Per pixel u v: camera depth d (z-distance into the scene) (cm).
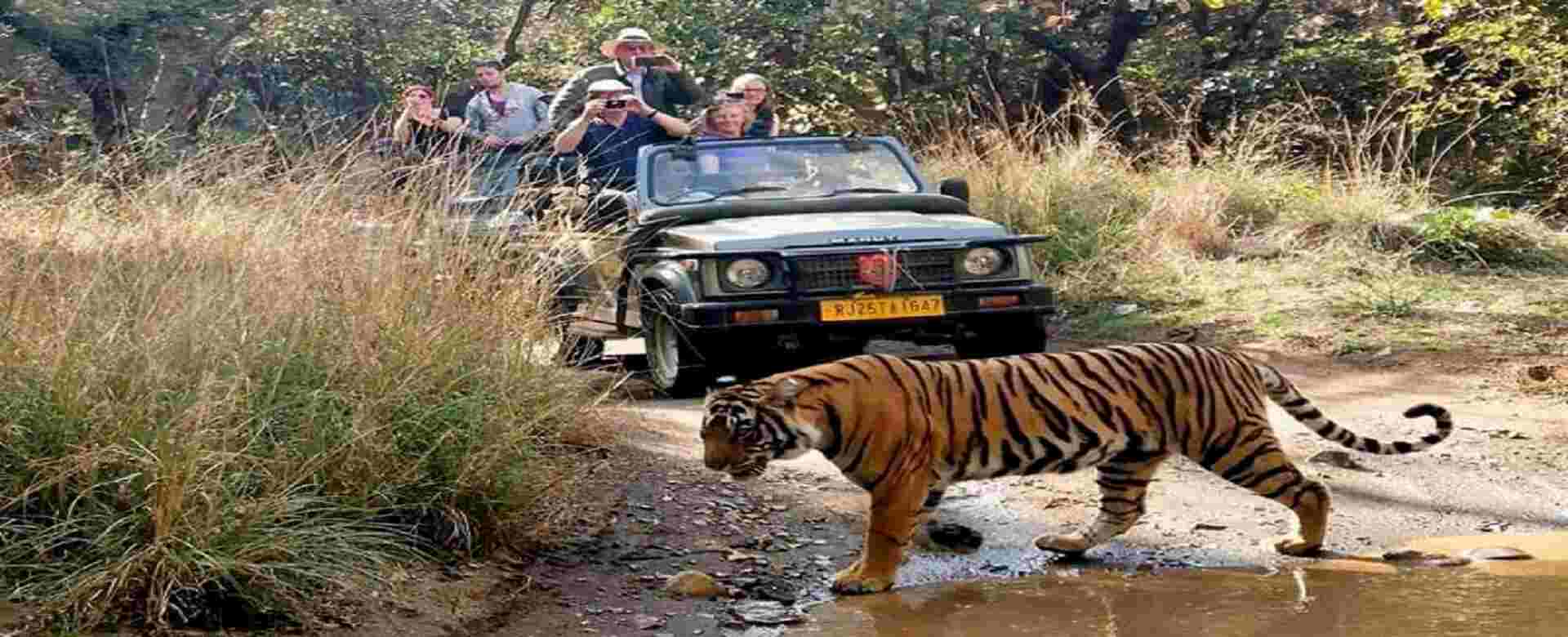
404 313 716
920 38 2125
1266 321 1175
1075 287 1327
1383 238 1402
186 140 1009
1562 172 1844
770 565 672
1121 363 655
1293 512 711
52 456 585
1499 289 1258
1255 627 571
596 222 1045
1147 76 2239
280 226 754
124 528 569
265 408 631
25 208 723
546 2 2402
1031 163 1512
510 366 745
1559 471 794
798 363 1047
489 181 1027
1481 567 650
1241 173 1562
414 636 566
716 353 963
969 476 643
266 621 558
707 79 2033
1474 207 1563
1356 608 591
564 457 768
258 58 2077
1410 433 870
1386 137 1827
